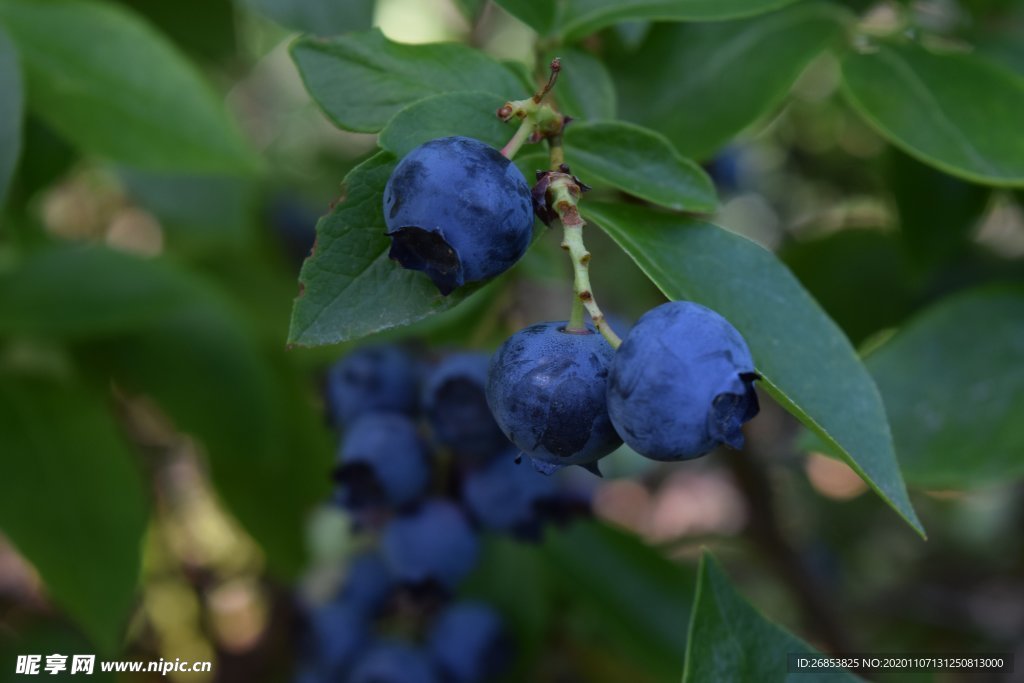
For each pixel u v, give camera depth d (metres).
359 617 0.32
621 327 0.23
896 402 0.26
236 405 0.34
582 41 0.24
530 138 0.22
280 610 0.42
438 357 0.28
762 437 0.45
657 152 0.23
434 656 0.30
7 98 0.25
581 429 0.21
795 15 0.26
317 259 0.21
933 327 0.26
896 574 0.53
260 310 0.38
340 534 0.42
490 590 0.31
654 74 0.26
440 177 0.21
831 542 0.52
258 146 0.49
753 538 0.37
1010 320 0.26
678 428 0.20
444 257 0.21
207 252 0.39
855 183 0.50
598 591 0.31
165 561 0.43
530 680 0.32
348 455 0.26
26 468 0.30
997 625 0.45
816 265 0.32
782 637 0.23
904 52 0.26
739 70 0.26
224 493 0.35
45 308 0.30
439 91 0.23
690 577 0.31
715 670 0.22
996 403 0.26
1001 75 0.25
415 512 0.27
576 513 0.29
